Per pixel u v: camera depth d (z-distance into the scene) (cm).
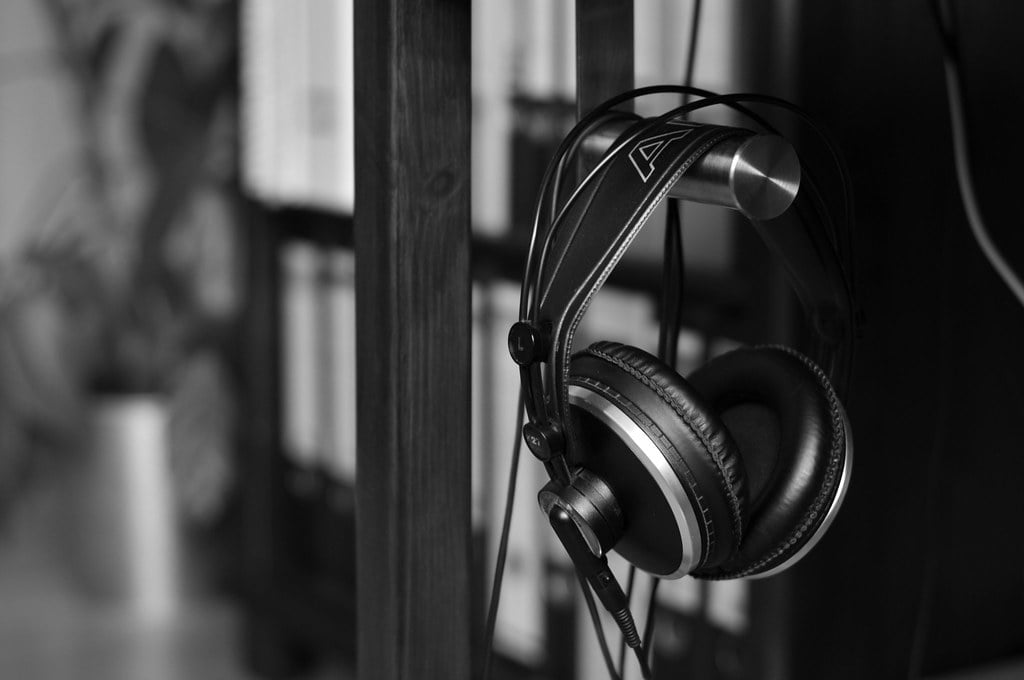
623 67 135
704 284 163
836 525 159
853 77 154
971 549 165
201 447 311
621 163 122
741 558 126
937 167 158
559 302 122
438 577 131
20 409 391
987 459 165
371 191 128
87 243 385
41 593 311
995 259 153
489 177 198
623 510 123
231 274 354
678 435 121
